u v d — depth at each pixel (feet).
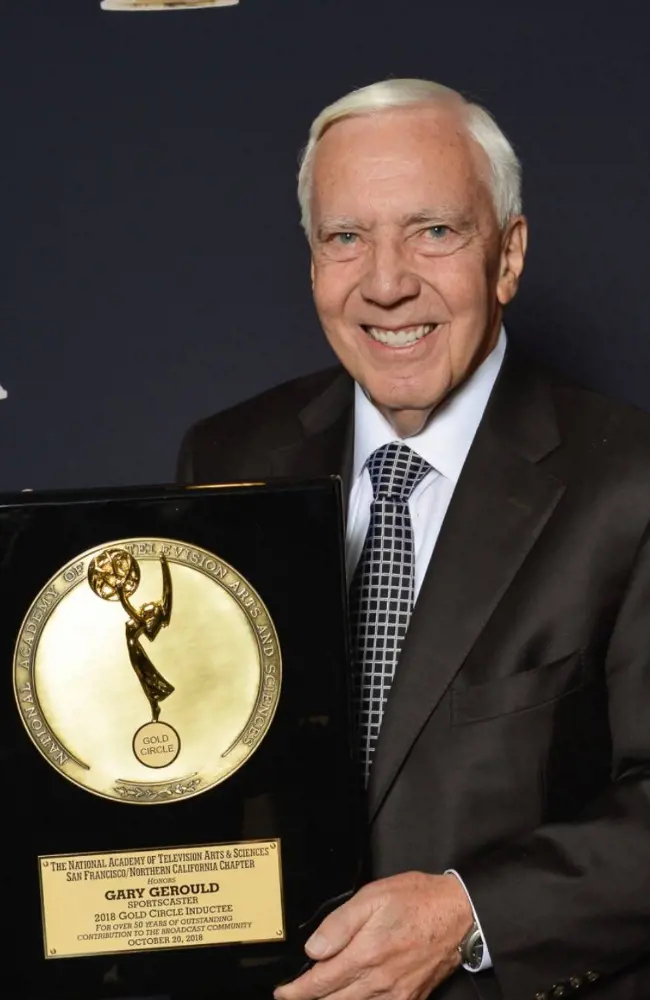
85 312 7.54
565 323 7.30
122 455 7.61
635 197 7.21
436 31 7.23
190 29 7.36
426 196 4.74
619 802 4.62
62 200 7.48
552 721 4.70
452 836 4.65
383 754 4.69
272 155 7.39
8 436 7.63
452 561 4.80
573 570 4.75
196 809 4.43
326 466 5.33
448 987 4.66
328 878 4.46
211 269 7.49
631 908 4.50
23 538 4.39
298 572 4.43
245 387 7.55
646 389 7.30
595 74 7.16
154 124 7.42
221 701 4.43
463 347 4.91
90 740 4.42
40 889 4.42
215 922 4.45
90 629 4.41
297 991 4.42
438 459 5.07
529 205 7.25
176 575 4.42
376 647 4.91
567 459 4.92
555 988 4.54
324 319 5.05
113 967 4.45
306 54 7.32
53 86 7.42
